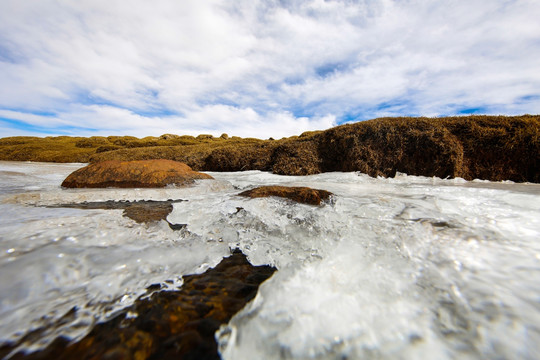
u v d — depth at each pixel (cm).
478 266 147
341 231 223
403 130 831
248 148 1333
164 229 234
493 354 85
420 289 128
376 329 101
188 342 104
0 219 230
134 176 473
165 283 149
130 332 108
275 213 279
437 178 714
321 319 109
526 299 113
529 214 257
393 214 271
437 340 94
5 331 102
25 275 135
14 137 3953
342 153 936
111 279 145
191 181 496
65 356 94
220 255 190
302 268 158
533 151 675
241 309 125
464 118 854
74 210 288
